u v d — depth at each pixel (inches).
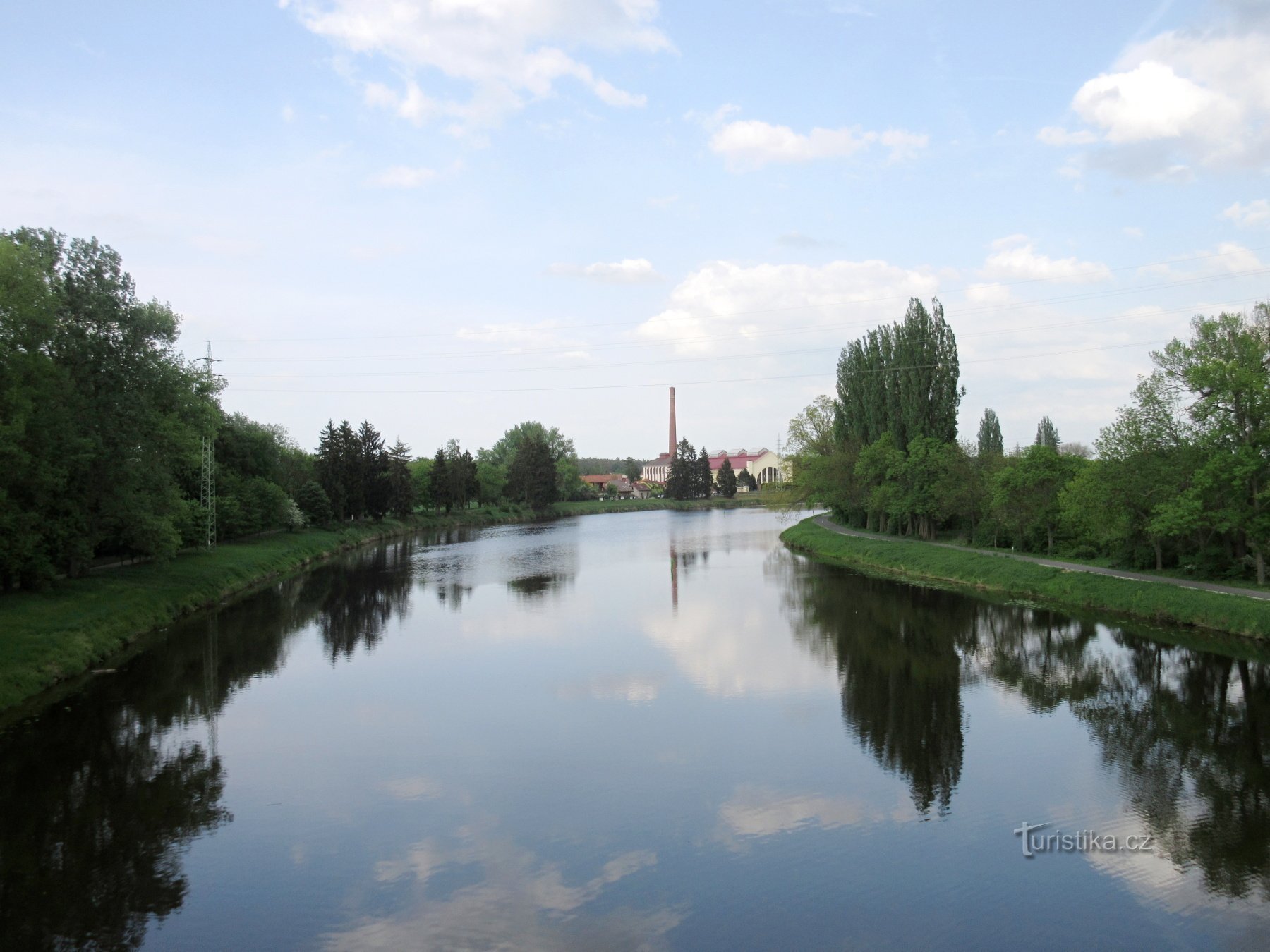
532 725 892.6
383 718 922.7
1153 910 518.3
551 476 5777.6
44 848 621.3
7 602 1219.9
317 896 549.6
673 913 523.8
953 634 1309.1
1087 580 1507.1
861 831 633.0
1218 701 925.2
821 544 2682.1
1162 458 1422.2
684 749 812.6
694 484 6963.6
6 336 1142.3
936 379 2527.1
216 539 2407.7
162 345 1477.6
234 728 892.0
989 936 494.0
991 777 731.4
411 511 4498.0
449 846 617.0
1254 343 1353.3
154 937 505.0
